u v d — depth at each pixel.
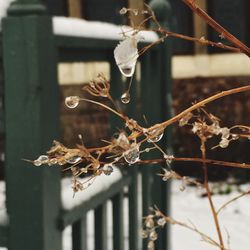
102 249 2.27
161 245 3.17
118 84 2.50
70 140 8.43
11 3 1.67
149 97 3.20
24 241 1.68
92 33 2.13
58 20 1.89
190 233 5.30
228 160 7.84
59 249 1.78
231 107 7.87
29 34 1.64
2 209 1.75
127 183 2.57
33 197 1.67
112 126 2.50
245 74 7.87
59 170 1.81
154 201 3.20
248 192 1.31
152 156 3.14
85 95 8.37
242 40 8.20
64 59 1.92
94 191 2.12
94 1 8.57
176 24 8.30
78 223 2.00
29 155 1.66
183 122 1.07
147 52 3.02
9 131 1.68
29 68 1.65
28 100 1.65
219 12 8.24
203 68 8.03
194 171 7.96
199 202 6.88
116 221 2.52
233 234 5.51
